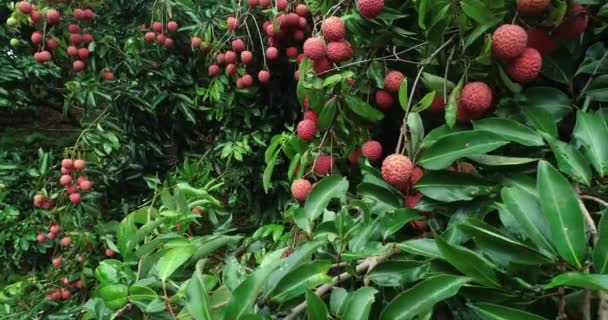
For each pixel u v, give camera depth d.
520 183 0.95
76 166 3.04
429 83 1.09
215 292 0.88
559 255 0.72
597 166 0.85
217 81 2.78
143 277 1.05
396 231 1.03
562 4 0.91
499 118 0.98
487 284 0.76
